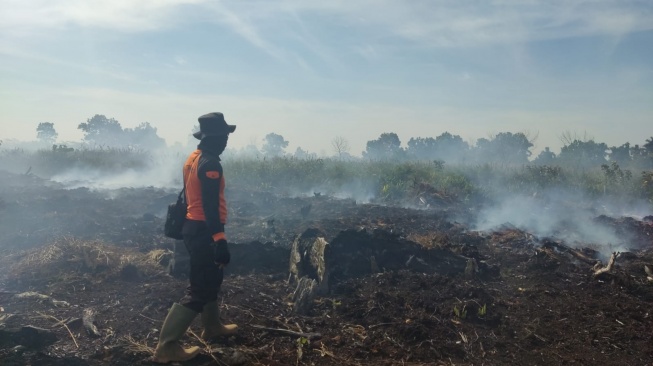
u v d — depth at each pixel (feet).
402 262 20.74
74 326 14.30
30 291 16.89
